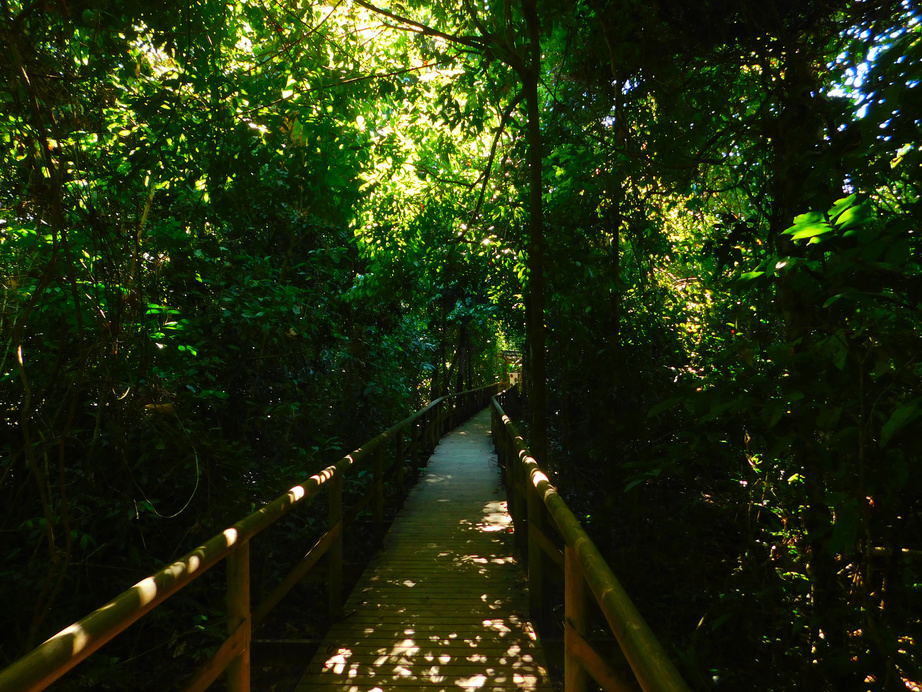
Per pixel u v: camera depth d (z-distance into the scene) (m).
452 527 6.11
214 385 4.94
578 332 5.38
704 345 5.11
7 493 3.86
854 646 2.54
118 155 3.57
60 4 2.71
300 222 5.93
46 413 3.38
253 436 6.07
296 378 6.20
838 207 1.70
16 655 3.46
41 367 3.42
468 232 5.97
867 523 1.68
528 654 3.31
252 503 4.79
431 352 12.30
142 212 3.94
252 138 3.81
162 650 4.06
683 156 3.68
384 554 5.21
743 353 2.14
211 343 4.68
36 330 3.51
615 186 4.42
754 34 3.08
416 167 5.94
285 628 4.44
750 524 3.64
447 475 9.19
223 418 5.27
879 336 1.71
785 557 3.54
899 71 1.72
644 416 4.88
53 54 3.27
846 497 1.67
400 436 7.33
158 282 4.13
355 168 4.75
